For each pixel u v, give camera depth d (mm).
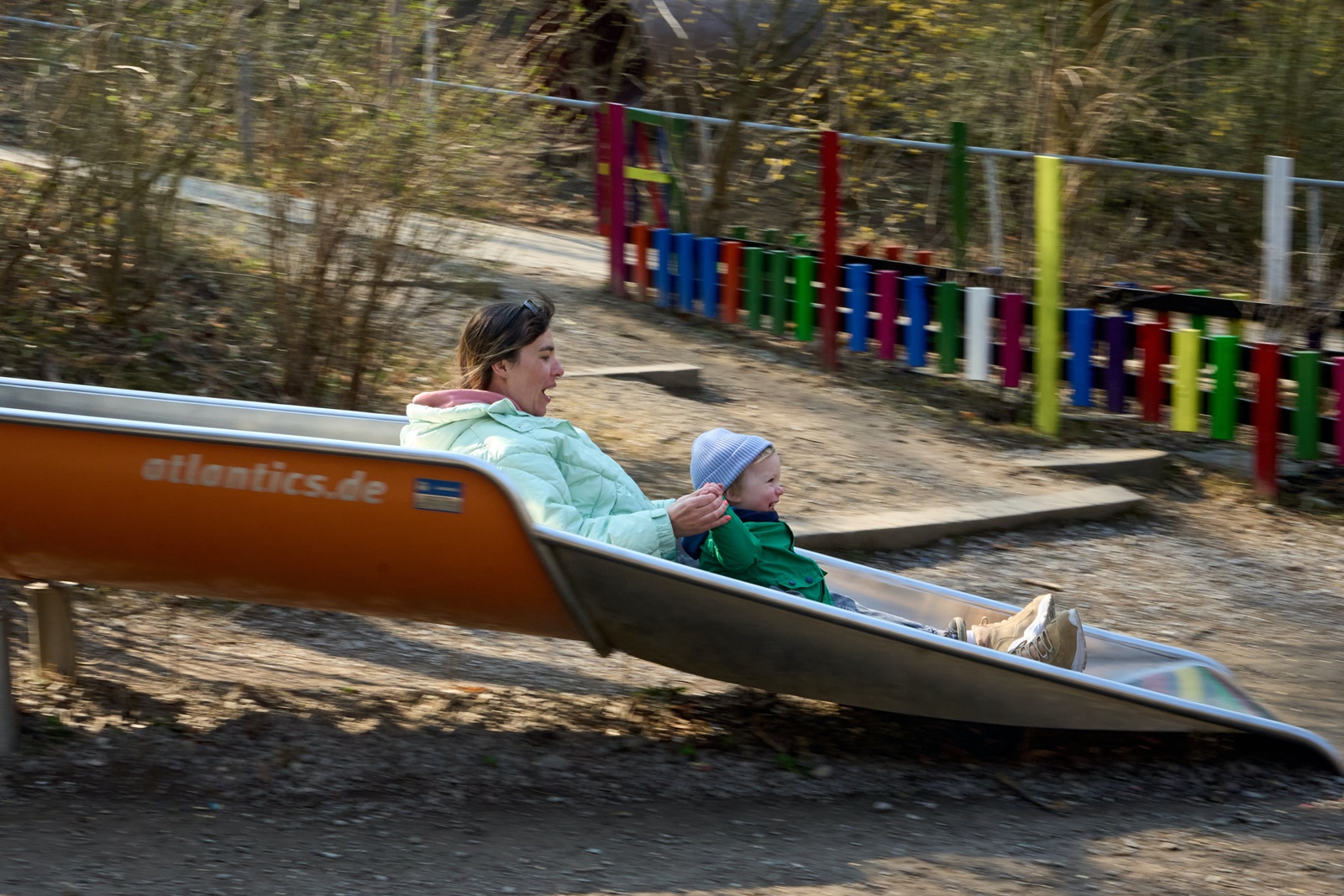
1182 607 9047
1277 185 12812
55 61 9055
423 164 9617
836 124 18297
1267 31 20297
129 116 9258
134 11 9156
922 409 13156
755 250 15016
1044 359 12656
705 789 5664
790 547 6137
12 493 5320
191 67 9258
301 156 9438
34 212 9430
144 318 10141
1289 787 5895
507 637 7582
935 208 18703
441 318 12109
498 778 5605
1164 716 5938
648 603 5629
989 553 9797
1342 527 11047
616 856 4934
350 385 10047
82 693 6043
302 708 6152
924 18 17531
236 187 9711
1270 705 7238
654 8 18656
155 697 6098
